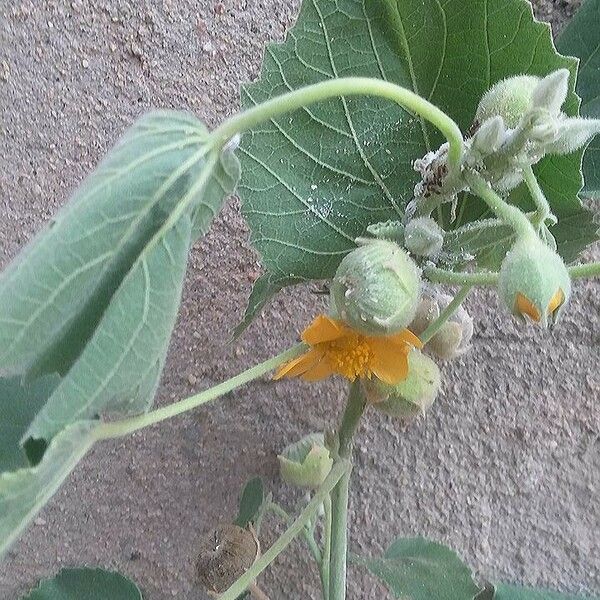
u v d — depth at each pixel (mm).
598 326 201
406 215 137
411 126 142
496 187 128
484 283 122
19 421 140
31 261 91
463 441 201
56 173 203
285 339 201
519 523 200
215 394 123
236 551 168
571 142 113
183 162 103
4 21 203
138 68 204
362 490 200
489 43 134
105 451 199
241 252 202
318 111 138
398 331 120
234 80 204
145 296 103
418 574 165
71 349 104
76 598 168
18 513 99
